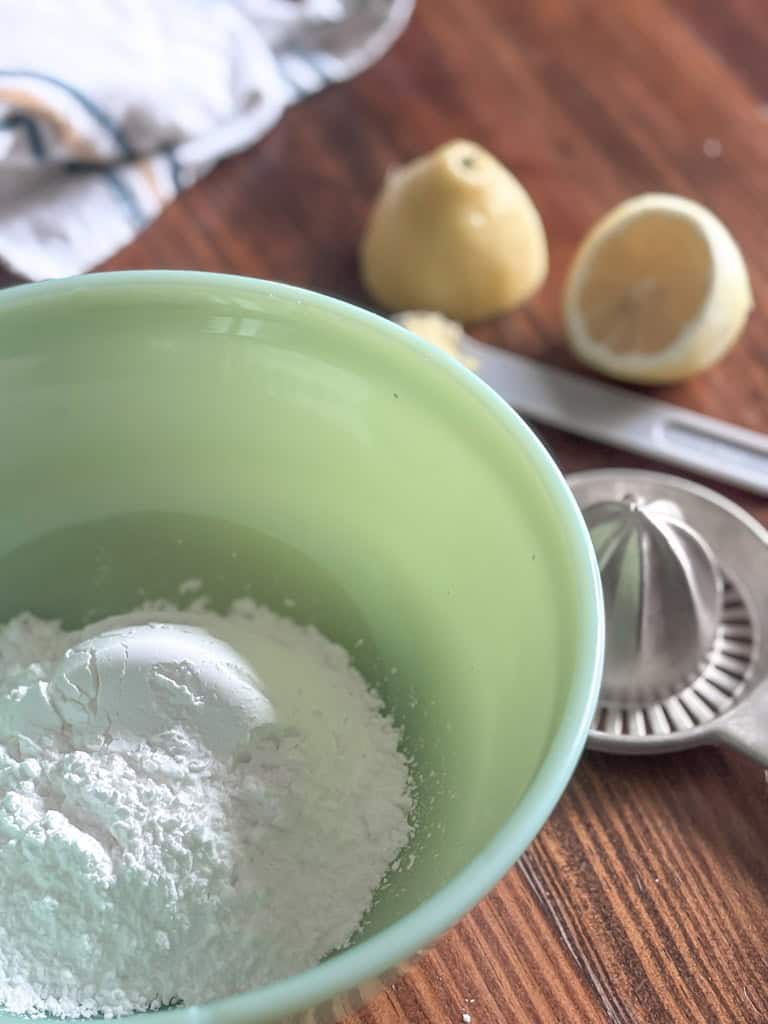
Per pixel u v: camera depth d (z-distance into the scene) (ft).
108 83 1.03
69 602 0.76
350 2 1.20
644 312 0.99
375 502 0.69
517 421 0.58
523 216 1.02
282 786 0.63
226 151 1.12
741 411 0.98
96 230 1.04
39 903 0.59
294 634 0.74
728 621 0.83
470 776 0.59
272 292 0.64
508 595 0.60
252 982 0.58
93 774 0.63
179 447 0.71
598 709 0.79
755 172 1.15
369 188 1.12
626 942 0.69
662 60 1.23
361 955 0.44
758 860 0.72
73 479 0.72
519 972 0.67
